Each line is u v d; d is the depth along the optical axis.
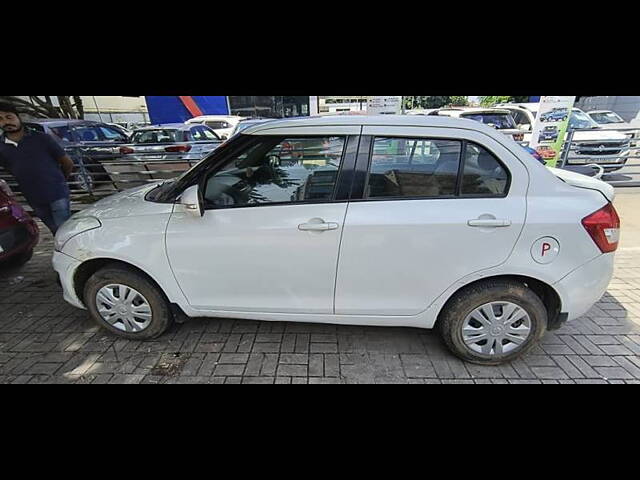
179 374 2.43
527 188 2.17
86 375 2.43
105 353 2.64
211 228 2.36
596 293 2.28
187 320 3.01
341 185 2.25
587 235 2.15
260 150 2.34
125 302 2.65
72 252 2.59
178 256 2.44
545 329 2.39
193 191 2.28
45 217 3.88
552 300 2.32
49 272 4.02
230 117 13.66
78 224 2.62
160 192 2.69
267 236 2.30
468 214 2.16
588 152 7.60
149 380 2.38
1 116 3.42
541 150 6.32
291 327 2.90
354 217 2.22
